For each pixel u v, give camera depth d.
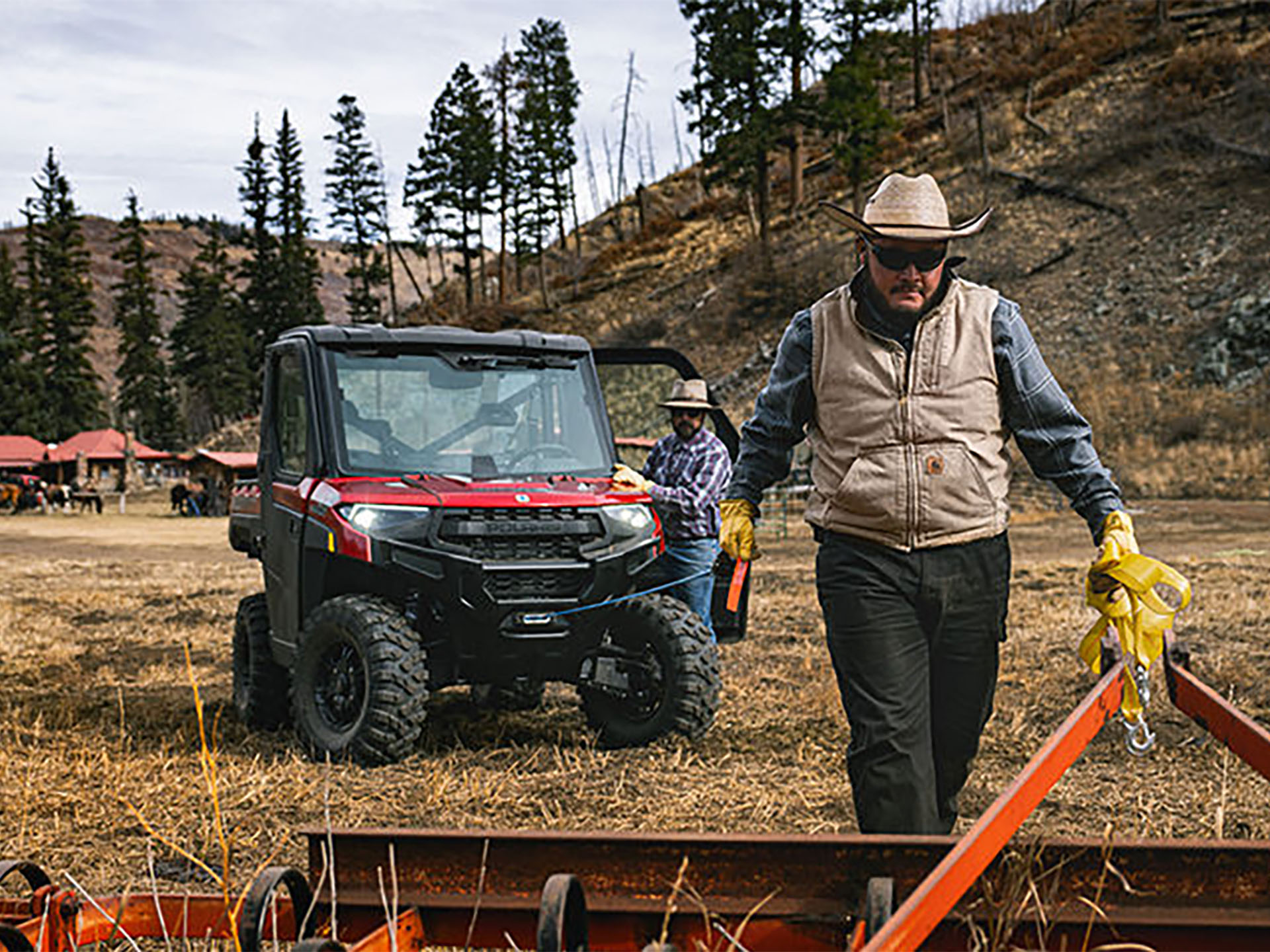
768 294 66.56
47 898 2.94
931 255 3.87
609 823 5.84
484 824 5.84
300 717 7.38
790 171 84.12
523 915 2.89
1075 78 71.06
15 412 112.56
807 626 12.84
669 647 7.54
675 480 8.48
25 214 133.38
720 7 73.44
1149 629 3.58
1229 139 57.22
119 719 8.41
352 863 2.96
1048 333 48.69
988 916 2.65
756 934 2.80
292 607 7.70
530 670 7.59
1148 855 2.69
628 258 86.94
